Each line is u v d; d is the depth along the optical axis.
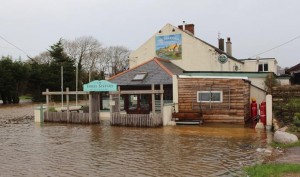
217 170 11.79
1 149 16.09
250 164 12.41
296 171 10.05
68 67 69.94
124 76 29.84
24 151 15.59
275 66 45.38
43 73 68.44
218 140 17.98
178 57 39.72
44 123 27.06
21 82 66.38
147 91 24.03
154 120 23.50
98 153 14.98
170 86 28.22
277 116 22.48
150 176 11.23
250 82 27.91
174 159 13.62
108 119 28.89
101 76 79.06
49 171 12.01
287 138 15.70
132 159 13.73
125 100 29.30
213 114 25.31
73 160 13.66
